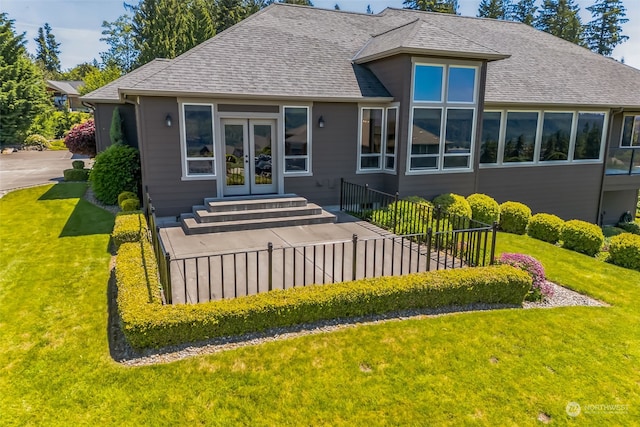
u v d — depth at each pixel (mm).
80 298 5488
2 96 27766
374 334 4602
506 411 3523
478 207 10445
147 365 3979
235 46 10844
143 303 4480
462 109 10961
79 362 4039
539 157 13234
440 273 5531
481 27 16141
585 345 4594
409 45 9719
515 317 5180
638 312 5676
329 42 12297
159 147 9258
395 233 8727
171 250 7430
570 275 7262
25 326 4746
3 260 6930
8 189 13820
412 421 3371
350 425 3307
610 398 3732
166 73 9320
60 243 7871
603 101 13328
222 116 9664
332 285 5078
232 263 6703
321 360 4105
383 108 11156
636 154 14844
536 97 12602
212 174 9797
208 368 3932
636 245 8164
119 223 7457
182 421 3301
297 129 10461
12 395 3572
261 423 3295
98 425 3252
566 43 17094
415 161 10797
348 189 11219
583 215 14359
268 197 10078
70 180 15883
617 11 39344
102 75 32500
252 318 4488
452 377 3928
